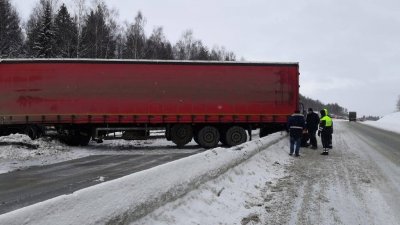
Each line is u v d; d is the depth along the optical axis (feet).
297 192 28.76
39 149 56.24
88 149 64.44
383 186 31.27
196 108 65.46
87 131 68.44
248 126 69.05
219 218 21.01
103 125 65.62
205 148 67.00
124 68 64.28
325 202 25.93
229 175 29.04
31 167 44.75
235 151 32.04
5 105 63.31
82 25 150.82
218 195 24.45
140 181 17.20
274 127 70.49
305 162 44.88
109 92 63.93
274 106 67.21
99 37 154.20
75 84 63.57
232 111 66.18
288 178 34.35
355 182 32.89
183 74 65.36
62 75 63.52
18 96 63.31
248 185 29.45
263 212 23.27
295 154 50.62
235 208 23.39
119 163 48.19
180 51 225.97
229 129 67.36
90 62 63.77
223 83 66.13
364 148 62.69
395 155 52.65
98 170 42.24
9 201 26.86
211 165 25.85
